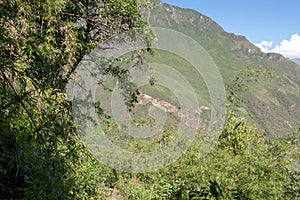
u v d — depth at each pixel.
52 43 3.79
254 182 4.83
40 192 2.29
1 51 2.24
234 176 5.05
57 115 2.44
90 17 5.86
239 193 2.97
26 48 2.44
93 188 4.78
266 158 5.47
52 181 2.34
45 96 2.45
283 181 5.12
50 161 2.27
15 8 2.85
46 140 2.27
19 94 2.22
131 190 5.65
